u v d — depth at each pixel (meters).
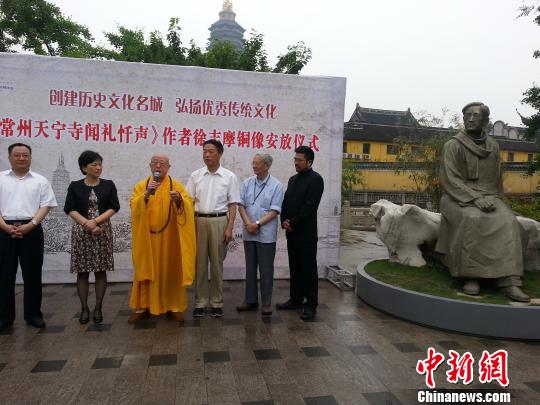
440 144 13.73
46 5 11.17
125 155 5.00
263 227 3.96
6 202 3.45
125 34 11.91
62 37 11.63
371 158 24.12
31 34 10.91
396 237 5.00
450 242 4.03
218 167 3.94
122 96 4.95
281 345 3.25
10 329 3.50
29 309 3.57
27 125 4.76
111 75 4.90
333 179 5.52
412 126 16.88
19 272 4.86
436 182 14.01
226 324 3.72
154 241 3.73
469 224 3.80
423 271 4.63
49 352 3.04
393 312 3.95
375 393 2.54
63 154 4.86
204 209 3.87
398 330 3.62
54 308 4.08
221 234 3.88
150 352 3.07
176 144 5.10
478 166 4.07
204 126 5.16
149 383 2.60
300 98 5.37
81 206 3.58
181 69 5.05
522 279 4.28
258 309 4.19
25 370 2.75
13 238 3.45
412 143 15.64
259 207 4.01
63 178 4.88
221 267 3.93
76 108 4.86
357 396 2.50
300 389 2.56
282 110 5.33
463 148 4.11
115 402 2.38
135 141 5.00
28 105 4.75
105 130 4.93
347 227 14.09
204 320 3.82
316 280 3.96
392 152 24.31
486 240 3.76
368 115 27.39
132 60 10.55
